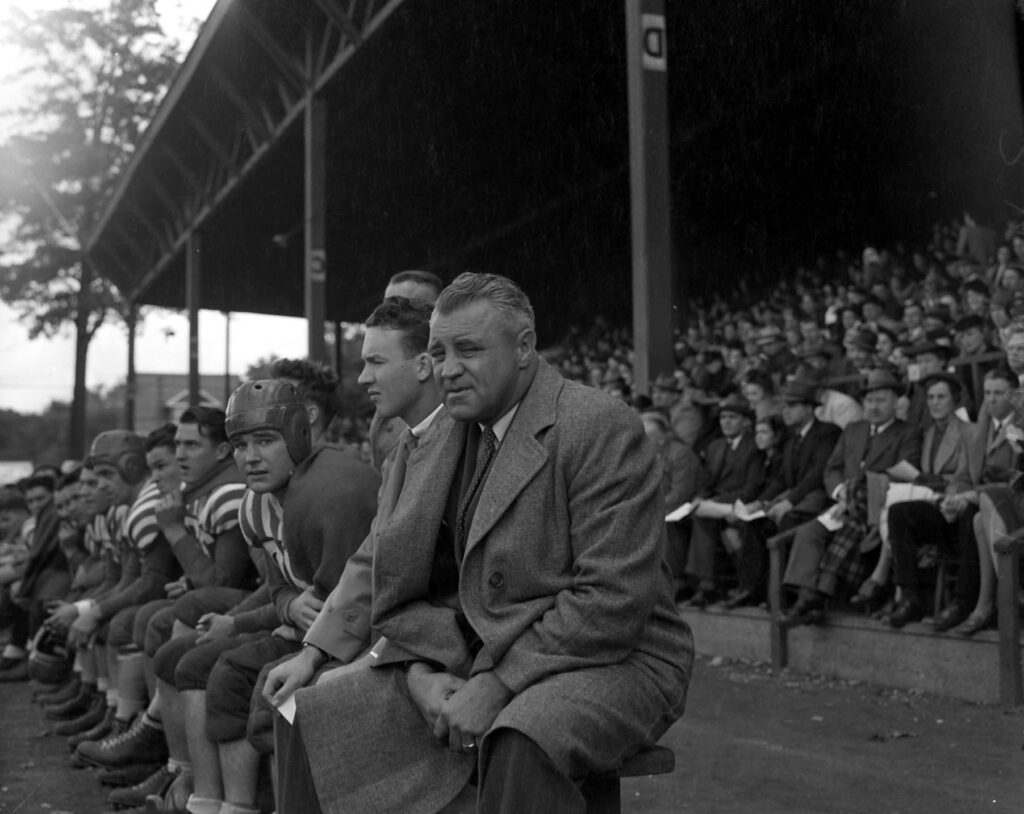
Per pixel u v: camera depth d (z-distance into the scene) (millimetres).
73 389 26156
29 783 4672
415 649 2436
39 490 8125
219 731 3309
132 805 4199
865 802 3631
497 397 2340
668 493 7441
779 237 12750
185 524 4418
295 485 3162
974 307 8242
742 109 10273
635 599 2182
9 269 24547
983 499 5230
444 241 14609
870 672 5895
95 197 21906
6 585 8742
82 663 6195
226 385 24594
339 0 11500
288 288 22438
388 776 2453
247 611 3674
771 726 4879
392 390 2936
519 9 9195
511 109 10953
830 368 9109
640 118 7797
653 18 7879
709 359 11445
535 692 2152
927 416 6414
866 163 11078
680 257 13805
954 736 4543
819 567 6180
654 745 2359
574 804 2076
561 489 2283
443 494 2465
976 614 5301
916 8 8594
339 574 3084
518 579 2268
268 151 14953
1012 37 8797
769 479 7043
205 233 19969
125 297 27094
